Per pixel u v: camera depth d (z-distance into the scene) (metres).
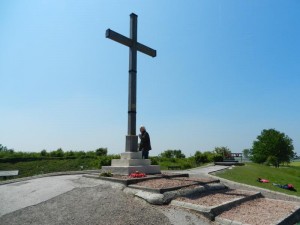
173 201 8.48
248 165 26.09
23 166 22.56
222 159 30.05
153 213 7.65
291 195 13.12
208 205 8.10
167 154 34.34
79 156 27.00
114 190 9.59
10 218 7.74
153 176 11.41
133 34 14.09
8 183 12.19
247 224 6.90
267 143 59.81
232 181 15.79
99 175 11.49
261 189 13.96
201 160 30.28
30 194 9.85
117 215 7.46
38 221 7.37
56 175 13.96
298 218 8.23
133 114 13.45
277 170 25.33
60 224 7.09
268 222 7.12
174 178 11.75
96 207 8.05
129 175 11.68
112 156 24.86
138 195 8.85
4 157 23.67
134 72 13.80
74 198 8.95
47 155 26.48
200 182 10.95
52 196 9.31
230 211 8.08
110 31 12.98
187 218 7.41
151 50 15.02
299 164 77.94
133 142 13.09
